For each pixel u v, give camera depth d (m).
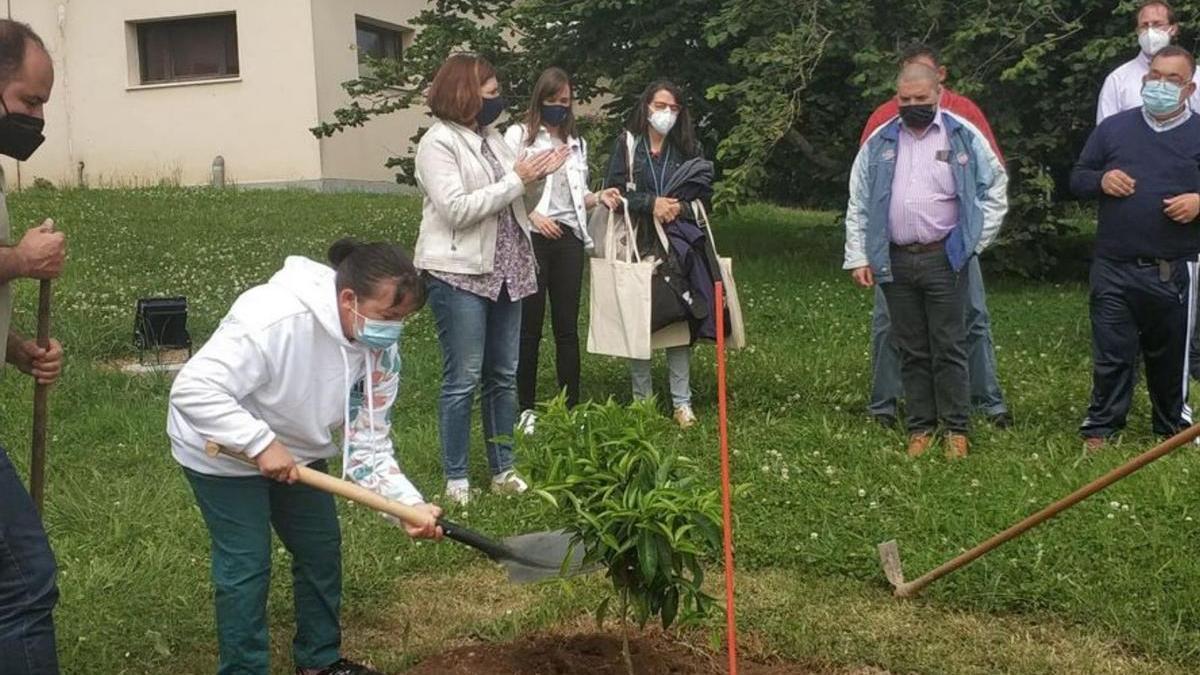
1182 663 3.95
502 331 5.70
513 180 5.37
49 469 6.07
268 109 17.95
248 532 3.56
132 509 5.44
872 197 6.05
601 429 3.53
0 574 3.05
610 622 4.39
